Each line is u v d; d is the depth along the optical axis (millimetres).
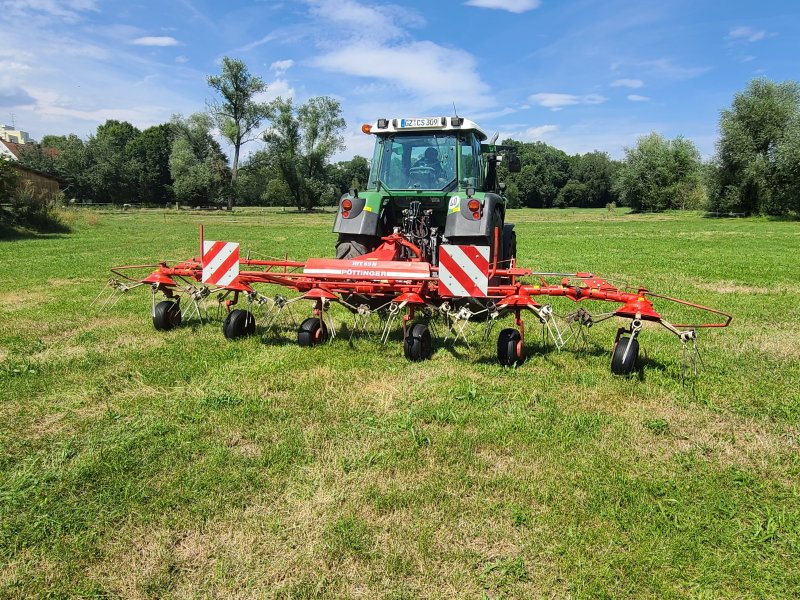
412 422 4223
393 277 5723
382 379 5172
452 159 7688
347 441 3959
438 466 3611
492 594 2562
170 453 3771
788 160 43156
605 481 3436
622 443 3955
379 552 2814
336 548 2836
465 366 5512
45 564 2748
